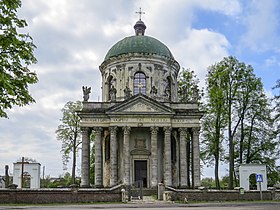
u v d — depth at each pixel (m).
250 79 64.94
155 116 60.09
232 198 48.78
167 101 64.62
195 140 61.03
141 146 62.88
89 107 62.78
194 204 41.25
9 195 43.31
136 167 62.09
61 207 36.88
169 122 60.12
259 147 67.75
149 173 61.41
